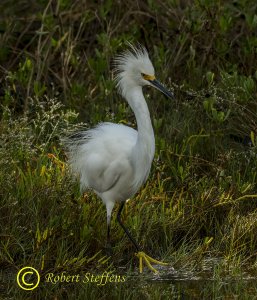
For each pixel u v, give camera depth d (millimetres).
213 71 13961
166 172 11922
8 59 15008
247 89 12281
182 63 14305
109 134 10562
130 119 13133
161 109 13547
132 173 10328
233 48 14422
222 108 12836
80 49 15117
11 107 13859
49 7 15250
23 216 10469
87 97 13609
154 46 13805
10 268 9836
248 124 12688
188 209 11188
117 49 14383
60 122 12531
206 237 10406
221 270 10070
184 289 9672
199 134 12320
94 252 10469
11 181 10797
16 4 15430
